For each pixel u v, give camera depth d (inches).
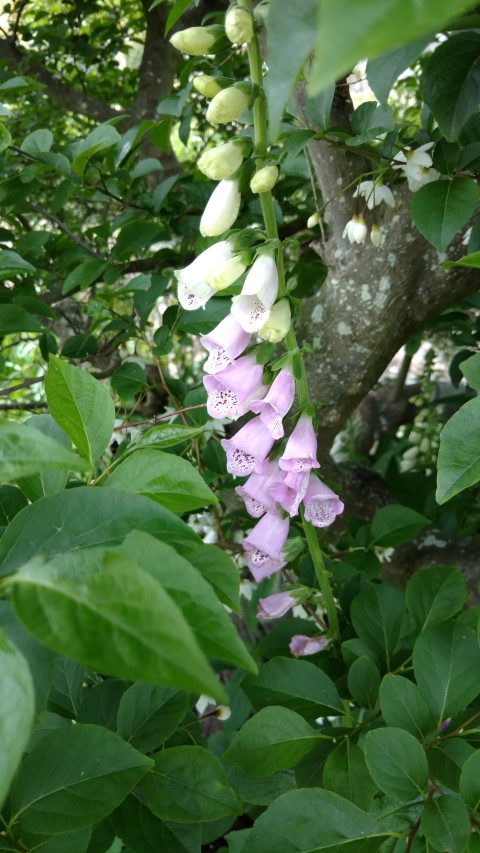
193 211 32.1
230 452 17.1
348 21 4.0
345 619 20.8
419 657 16.1
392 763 13.9
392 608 19.0
